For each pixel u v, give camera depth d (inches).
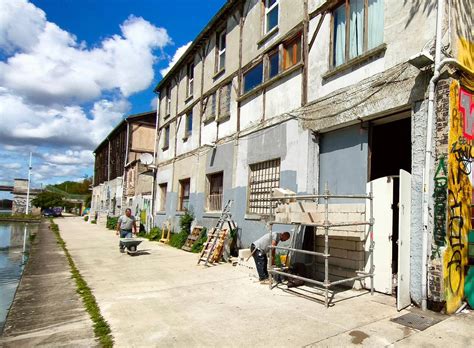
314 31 330.0
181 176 631.2
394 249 244.5
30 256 455.8
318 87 317.7
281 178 355.9
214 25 548.1
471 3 236.4
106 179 1398.9
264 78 406.0
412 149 225.1
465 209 212.4
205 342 166.2
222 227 440.1
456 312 200.8
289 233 298.5
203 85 582.6
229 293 253.8
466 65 221.8
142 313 210.1
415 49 230.4
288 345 161.2
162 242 606.9
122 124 1142.3
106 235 764.6
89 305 226.1
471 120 221.8
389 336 167.8
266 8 427.8
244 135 435.2
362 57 267.7
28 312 219.8
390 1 251.9
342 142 297.6
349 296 236.5
